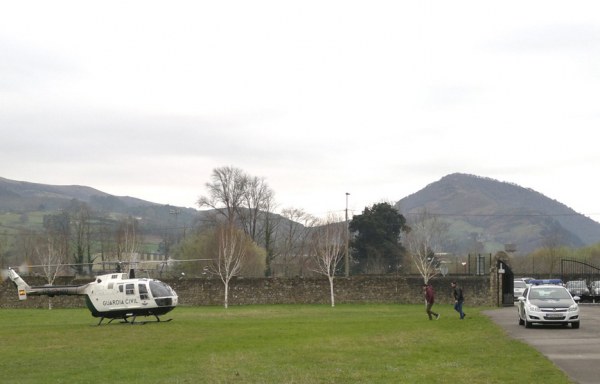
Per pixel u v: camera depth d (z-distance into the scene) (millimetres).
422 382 17016
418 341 26672
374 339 27766
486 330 30062
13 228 136875
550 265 84125
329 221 83875
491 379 17234
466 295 57750
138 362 22297
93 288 41250
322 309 54281
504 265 50656
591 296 50562
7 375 20172
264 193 86750
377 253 90812
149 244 119750
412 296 59594
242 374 18875
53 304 63094
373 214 92875
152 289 40844
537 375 17562
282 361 21438
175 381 17969
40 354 25062
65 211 130625
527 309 30359
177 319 43312
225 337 30094
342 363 20719
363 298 60562
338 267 86938
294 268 91125
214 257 75000
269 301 61125
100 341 29375
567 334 27484
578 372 17953
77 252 93188
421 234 97625
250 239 81250
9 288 63219
